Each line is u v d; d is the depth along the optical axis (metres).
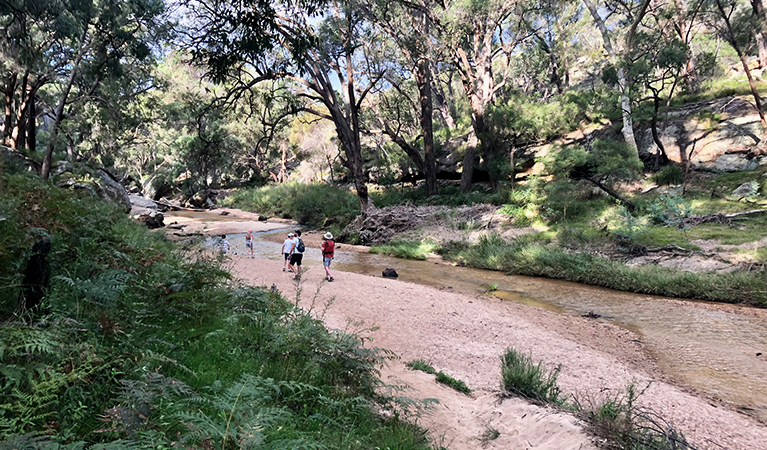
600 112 27.83
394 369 6.86
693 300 13.34
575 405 5.04
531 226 22.22
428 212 27.50
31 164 21.33
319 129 59.81
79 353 2.74
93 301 3.56
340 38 24.23
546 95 51.09
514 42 36.28
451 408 5.41
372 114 45.31
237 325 5.48
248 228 34.22
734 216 17.75
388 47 29.00
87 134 34.53
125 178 57.69
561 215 22.19
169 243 13.23
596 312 12.23
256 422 2.39
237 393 2.71
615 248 17.73
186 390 2.80
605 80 25.77
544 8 32.41
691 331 10.26
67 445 1.89
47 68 22.72
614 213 20.33
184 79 33.50
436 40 26.03
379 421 4.41
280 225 38.41
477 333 9.62
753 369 7.87
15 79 23.31
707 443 4.88
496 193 29.55
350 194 42.66
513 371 5.76
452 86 56.53
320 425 3.59
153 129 57.81
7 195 4.69
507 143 31.53
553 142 30.12
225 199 58.94
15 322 2.79
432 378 6.66
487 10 24.86
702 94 29.89
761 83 28.44
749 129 24.59
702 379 7.43
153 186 65.62
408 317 10.39
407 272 18.20
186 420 2.49
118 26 22.19
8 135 24.70
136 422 2.27
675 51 22.66
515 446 4.16
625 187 24.39
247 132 60.34
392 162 44.06
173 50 23.23
